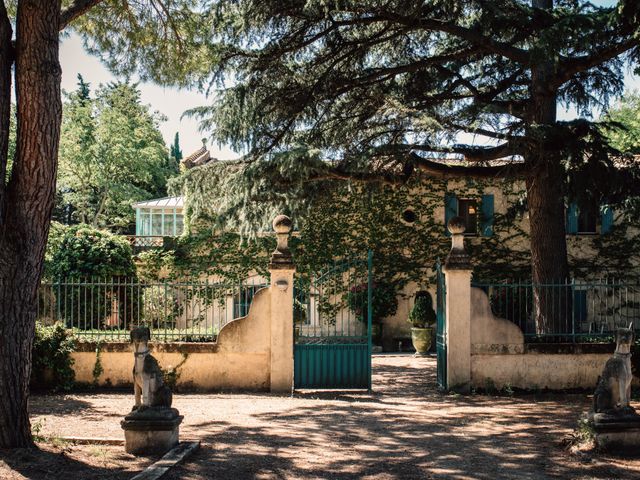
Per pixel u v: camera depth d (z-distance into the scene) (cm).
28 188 652
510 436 830
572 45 1197
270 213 1570
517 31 1345
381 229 2209
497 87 1545
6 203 654
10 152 2595
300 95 1480
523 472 662
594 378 1187
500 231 2205
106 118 3450
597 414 733
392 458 716
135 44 1055
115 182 3531
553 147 1296
